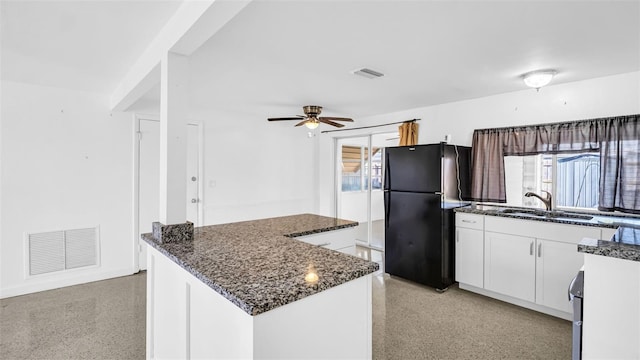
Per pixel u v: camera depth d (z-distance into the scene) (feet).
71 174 11.60
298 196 18.93
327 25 6.23
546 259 9.11
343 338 4.09
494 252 10.26
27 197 10.80
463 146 12.16
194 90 11.41
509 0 5.29
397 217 12.30
